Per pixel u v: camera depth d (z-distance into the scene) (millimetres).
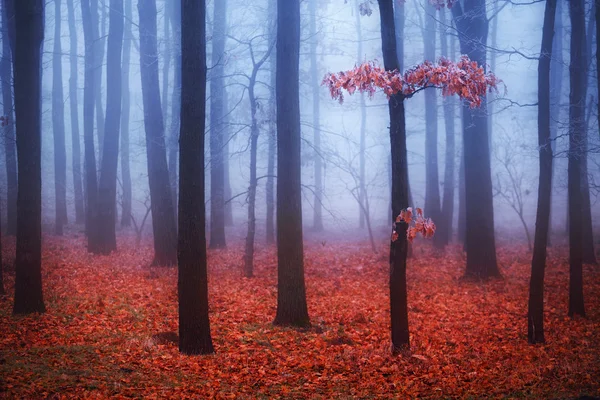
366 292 16922
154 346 9797
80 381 7598
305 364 9344
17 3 11852
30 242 12078
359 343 11234
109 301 13836
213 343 10586
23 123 11977
